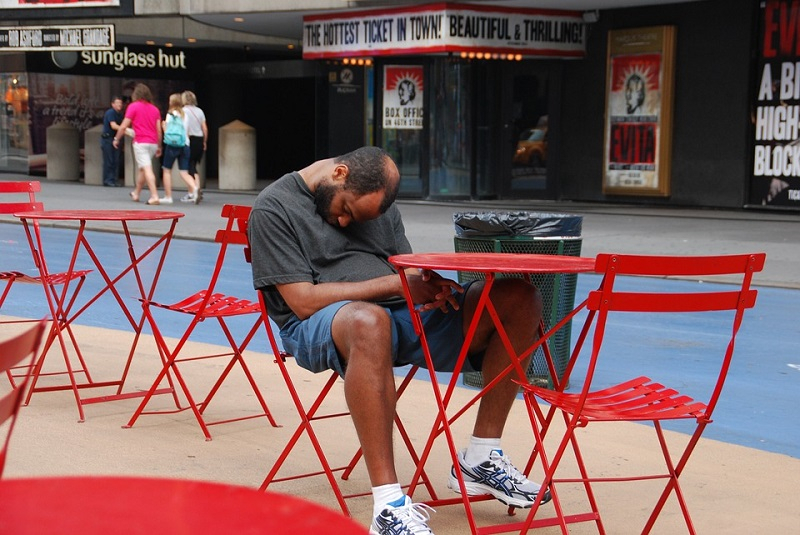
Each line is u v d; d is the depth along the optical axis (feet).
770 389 23.44
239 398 21.24
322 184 14.92
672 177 69.56
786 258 43.55
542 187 74.84
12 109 97.66
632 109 70.38
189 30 95.86
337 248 15.12
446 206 69.46
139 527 5.40
